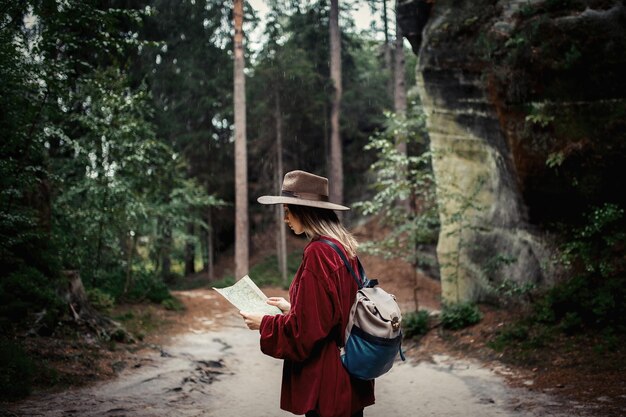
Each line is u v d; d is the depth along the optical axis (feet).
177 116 75.31
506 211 32.78
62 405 16.03
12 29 20.70
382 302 7.19
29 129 22.82
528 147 28.45
